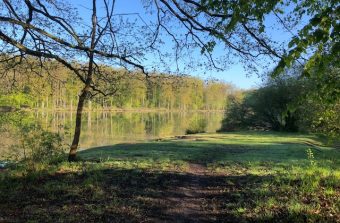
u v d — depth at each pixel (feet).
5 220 24.40
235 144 76.02
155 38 38.45
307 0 18.15
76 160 46.98
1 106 46.62
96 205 28.09
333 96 17.61
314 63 15.17
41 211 26.53
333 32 13.62
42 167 38.78
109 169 41.52
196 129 141.38
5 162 44.01
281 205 26.89
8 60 39.73
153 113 329.72
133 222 25.08
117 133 128.36
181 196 31.96
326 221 23.25
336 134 36.86
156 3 36.50
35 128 41.11
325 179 33.71
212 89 380.99
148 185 34.99
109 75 45.01
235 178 37.99
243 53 31.71
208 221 25.73
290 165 44.83
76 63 43.98
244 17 17.02
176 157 52.90
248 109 140.97
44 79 46.70
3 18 28.50
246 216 25.62
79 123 47.11
